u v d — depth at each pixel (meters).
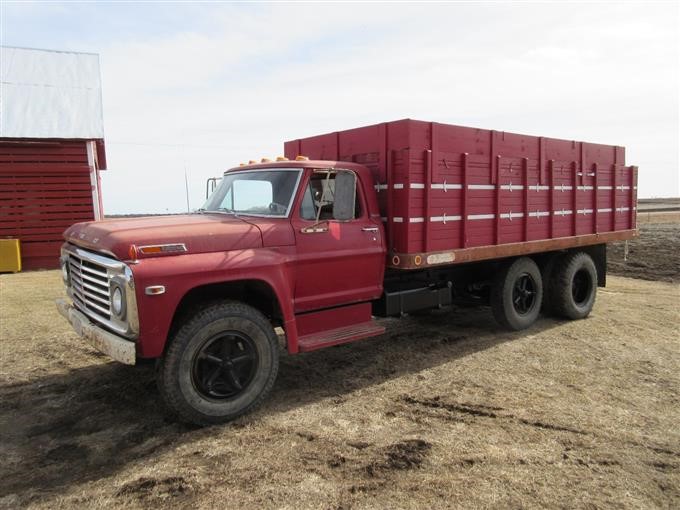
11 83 15.16
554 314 7.73
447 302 6.31
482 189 6.08
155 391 4.77
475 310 8.34
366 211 5.27
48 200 13.76
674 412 4.30
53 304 8.48
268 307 4.78
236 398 4.16
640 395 4.68
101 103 15.02
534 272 7.04
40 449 3.68
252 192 5.09
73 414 4.27
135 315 3.69
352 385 4.96
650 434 3.90
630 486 3.20
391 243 5.38
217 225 4.34
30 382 5.00
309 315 4.86
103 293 4.11
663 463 3.48
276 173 4.97
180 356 3.86
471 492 3.11
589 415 4.23
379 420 4.15
